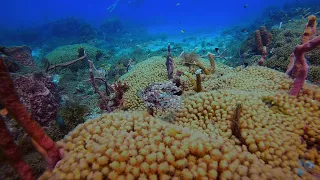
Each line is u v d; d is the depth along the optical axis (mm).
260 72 4613
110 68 11211
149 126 1859
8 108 1175
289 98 2814
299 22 11844
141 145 1590
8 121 4047
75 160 1539
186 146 1584
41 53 21250
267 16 29047
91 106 6234
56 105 5766
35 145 1490
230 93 3039
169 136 1694
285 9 28969
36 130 1379
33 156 3055
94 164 1452
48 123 5328
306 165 2006
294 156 1967
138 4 43781
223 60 11570
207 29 34281
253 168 1508
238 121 2260
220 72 6180
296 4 29188
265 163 1927
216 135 2281
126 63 12086
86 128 1885
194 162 1519
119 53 18406
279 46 9039
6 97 1129
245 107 2611
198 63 6184
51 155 1537
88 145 1640
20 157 1318
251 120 2402
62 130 4004
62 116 4184
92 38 26047
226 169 1471
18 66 5879
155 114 3363
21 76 5258
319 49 6957
